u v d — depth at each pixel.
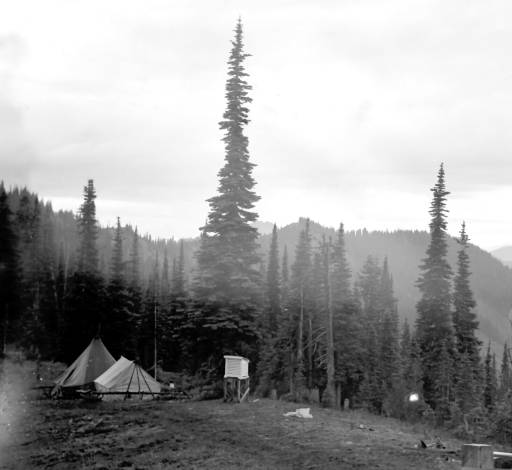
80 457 21.44
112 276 56.31
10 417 28.80
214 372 38.03
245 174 39.69
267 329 59.94
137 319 62.88
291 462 18.73
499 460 17.80
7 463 21.33
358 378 50.19
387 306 70.50
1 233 40.28
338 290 51.34
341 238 54.44
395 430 26.08
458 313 56.53
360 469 17.42
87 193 54.81
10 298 44.03
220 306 37.44
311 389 49.19
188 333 39.78
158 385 36.69
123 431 25.19
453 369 47.38
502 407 30.94
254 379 48.69
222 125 39.66
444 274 52.50
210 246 38.56
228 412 28.77
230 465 18.59
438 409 45.16
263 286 39.81
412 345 54.28
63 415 29.50
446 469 17.05
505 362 75.19
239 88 39.91
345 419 28.38
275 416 27.47
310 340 51.66
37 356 48.09
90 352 39.53
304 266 56.09
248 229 38.69
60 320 52.97
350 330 50.56
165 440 22.88
